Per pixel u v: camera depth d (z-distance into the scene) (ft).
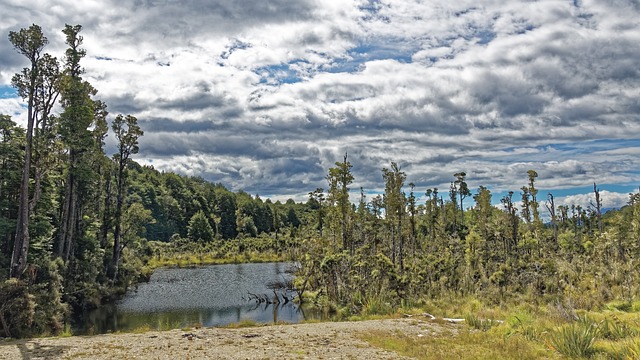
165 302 135.03
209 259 316.40
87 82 122.01
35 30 93.20
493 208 278.46
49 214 140.67
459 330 65.57
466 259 152.76
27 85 92.02
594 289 111.04
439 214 299.17
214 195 566.36
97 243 148.15
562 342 46.26
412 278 127.24
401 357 46.16
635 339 45.09
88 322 100.99
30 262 99.09
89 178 128.67
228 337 58.39
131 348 50.78
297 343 54.19
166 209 456.86
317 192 236.02
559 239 212.64
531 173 242.37
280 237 382.42
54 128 111.14
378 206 234.58
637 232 155.43
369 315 98.63
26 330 73.31
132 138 169.37
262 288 170.91
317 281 151.12
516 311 84.94
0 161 117.80
